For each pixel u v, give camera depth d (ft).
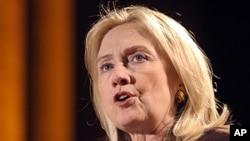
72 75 18.33
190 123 10.48
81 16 17.89
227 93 15.52
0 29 19.47
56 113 18.33
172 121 10.52
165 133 10.43
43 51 19.25
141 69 10.19
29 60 19.16
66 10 18.52
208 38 16.35
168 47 10.34
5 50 19.42
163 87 10.25
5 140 19.10
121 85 10.17
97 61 11.08
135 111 10.08
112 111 10.39
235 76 15.70
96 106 12.10
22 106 18.89
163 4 16.12
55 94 18.47
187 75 10.43
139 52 10.32
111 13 11.06
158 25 10.48
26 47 19.39
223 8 16.52
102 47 10.71
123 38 10.46
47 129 18.35
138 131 10.48
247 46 15.96
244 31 16.25
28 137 19.04
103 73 10.63
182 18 16.39
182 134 10.29
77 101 17.42
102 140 13.83
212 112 11.07
